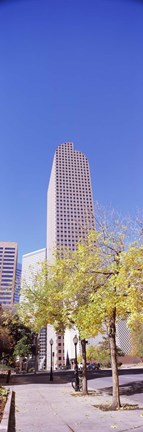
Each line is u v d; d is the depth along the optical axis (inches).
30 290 652.7
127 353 3570.4
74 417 383.6
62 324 680.4
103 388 807.1
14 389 826.2
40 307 629.9
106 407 462.9
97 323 439.8
